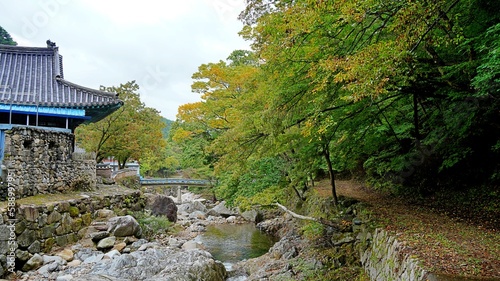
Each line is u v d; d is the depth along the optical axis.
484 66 4.66
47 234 9.78
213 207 25.59
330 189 13.97
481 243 5.32
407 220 7.17
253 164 11.99
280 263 9.56
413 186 10.70
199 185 31.06
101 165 22.08
